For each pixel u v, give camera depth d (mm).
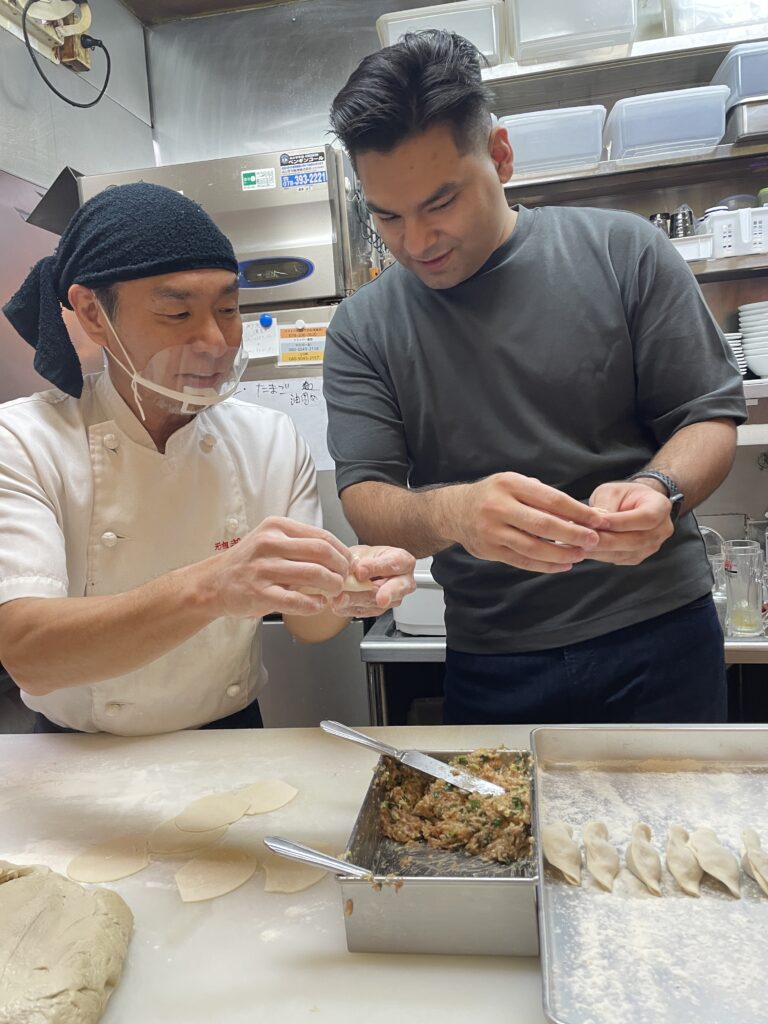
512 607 1259
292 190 2141
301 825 969
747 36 1945
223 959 746
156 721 1279
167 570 1250
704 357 1199
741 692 2258
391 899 719
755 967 674
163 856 922
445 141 1043
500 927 709
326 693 2301
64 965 684
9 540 1047
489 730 1193
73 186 2246
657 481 1032
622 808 935
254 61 2814
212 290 1045
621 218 1272
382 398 1320
